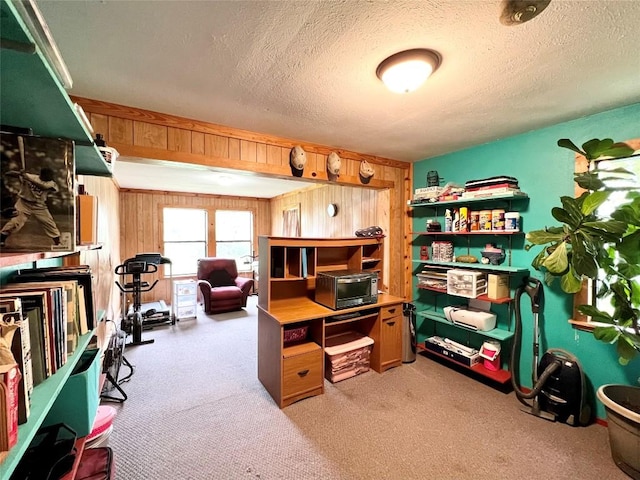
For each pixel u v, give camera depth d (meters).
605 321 1.79
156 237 6.07
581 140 2.19
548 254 1.97
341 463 1.73
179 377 2.80
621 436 1.66
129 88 1.75
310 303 2.91
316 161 2.86
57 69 0.76
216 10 1.12
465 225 2.73
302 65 1.51
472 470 1.68
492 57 1.43
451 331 3.17
